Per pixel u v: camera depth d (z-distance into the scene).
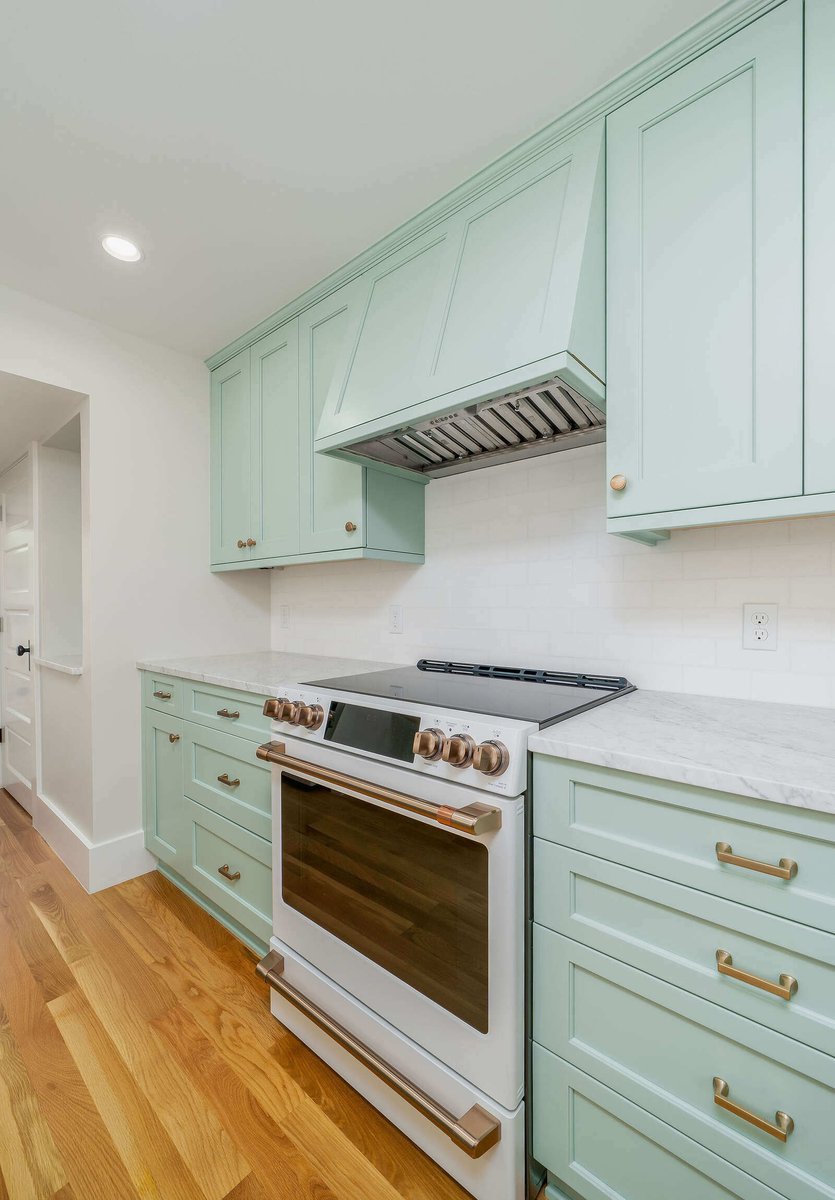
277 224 1.58
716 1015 0.81
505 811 0.98
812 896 0.72
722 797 0.79
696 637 1.39
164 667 2.07
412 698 1.27
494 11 1.01
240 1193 1.05
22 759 2.91
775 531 1.28
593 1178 0.95
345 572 2.31
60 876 2.21
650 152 1.14
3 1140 1.14
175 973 1.65
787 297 0.97
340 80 1.15
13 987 1.59
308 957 1.38
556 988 0.98
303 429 1.98
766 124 0.99
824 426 0.94
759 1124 0.76
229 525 2.37
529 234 1.27
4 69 1.12
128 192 1.46
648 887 0.87
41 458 2.63
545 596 1.66
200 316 2.09
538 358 1.12
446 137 1.29
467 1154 1.01
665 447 1.11
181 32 1.05
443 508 1.93
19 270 1.80
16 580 2.96
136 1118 1.19
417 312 1.50
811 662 1.23
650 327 1.13
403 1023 1.15
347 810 1.28
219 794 1.82
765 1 0.98
